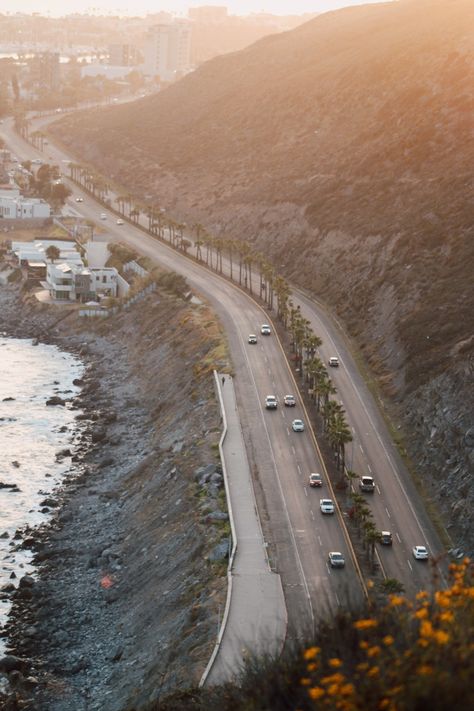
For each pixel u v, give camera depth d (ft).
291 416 476.95
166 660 272.92
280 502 380.78
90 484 456.86
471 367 457.27
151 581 343.26
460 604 105.19
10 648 313.12
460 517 375.25
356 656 105.81
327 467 419.13
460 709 88.58
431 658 93.45
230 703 120.47
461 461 408.67
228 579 309.01
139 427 531.50
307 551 339.77
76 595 348.18
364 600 121.70
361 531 357.41
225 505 373.81
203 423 475.72
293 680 110.93
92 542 391.24
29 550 386.73
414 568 335.47
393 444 453.17
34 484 454.40
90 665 301.43
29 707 277.44
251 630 272.72
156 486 424.87
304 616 283.18
